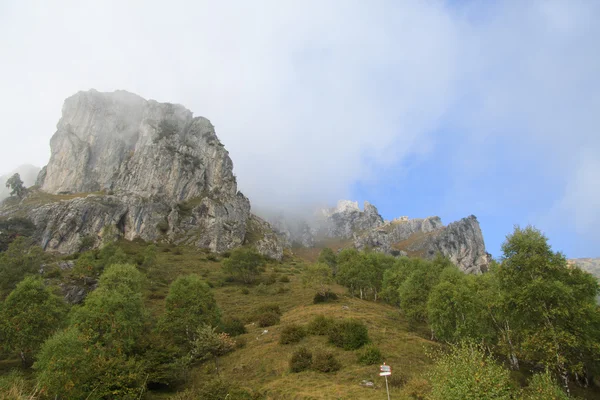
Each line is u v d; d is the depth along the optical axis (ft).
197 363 120.06
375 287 238.68
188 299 143.13
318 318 137.39
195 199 514.68
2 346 120.98
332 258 415.44
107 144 571.69
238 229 477.36
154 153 529.86
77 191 520.42
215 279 292.40
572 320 88.17
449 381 52.24
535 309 89.61
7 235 328.49
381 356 105.29
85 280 227.61
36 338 121.49
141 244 392.88
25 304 128.67
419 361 103.86
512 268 97.76
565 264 95.45
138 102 653.71
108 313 120.98
